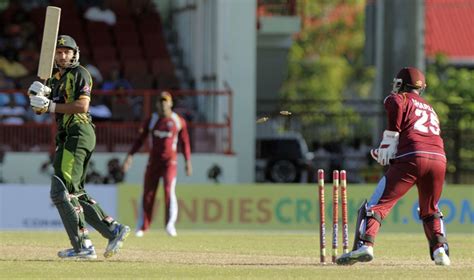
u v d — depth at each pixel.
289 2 117.56
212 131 98.12
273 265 40.88
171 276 36.53
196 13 107.56
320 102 111.81
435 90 130.00
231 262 42.22
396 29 109.56
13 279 35.41
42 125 93.69
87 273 37.34
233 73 103.25
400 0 109.31
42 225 81.88
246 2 103.38
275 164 110.62
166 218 66.12
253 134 103.38
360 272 38.00
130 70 108.12
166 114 66.88
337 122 113.56
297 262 42.38
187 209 81.81
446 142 103.19
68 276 36.38
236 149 103.12
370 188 81.19
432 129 40.41
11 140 93.56
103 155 93.75
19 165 93.06
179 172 96.00
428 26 171.38
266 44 118.94
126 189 82.12
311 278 36.00
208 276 36.56
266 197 82.56
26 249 47.25
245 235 64.06
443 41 173.00
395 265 41.19
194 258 43.94
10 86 100.75
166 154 66.56
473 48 172.00
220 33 101.94
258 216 82.31
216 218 82.06
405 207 81.69
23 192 81.88
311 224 82.38
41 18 114.19
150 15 116.50
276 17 115.94
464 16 178.12
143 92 93.94
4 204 81.69
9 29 110.88
